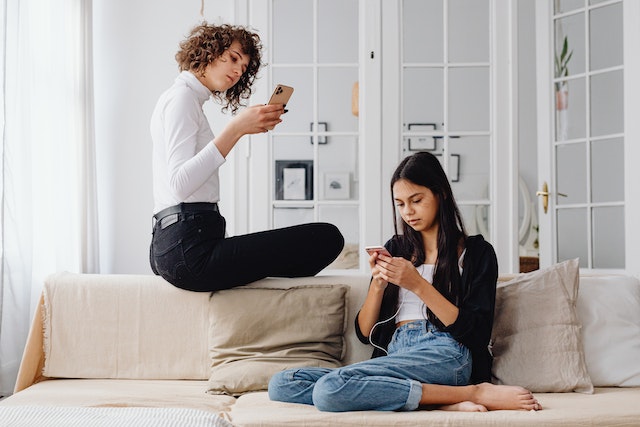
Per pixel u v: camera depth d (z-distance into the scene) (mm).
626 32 4160
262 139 4656
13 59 3359
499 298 2582
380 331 2518
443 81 4660
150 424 1555
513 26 4633
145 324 2738
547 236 4613
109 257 4645
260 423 2008
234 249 2666
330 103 4676
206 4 4703
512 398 2113
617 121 4316
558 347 2445
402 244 2557
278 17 4684
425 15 4672
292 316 2660
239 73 2855
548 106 4617
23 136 3490
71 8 4168
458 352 2291
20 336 3432
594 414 2020
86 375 2715
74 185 4191
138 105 4684
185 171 2592
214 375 2537
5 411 1658
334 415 2029
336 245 2801
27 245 3496
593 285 2656
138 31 4695
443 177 2477
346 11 4680
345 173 4668
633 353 2541
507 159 4641
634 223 4121
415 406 2105
